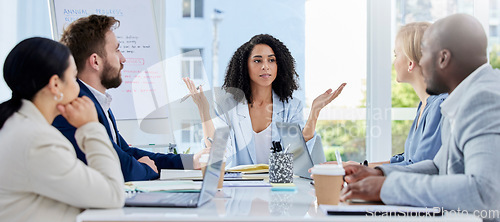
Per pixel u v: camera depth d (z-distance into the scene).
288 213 1.04
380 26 3.48
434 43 1.32
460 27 1.28
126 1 3.03
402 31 2.32
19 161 1.09
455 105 1.29
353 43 3.50
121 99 2.99
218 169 1.28
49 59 1.18
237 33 3.51
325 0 3.47
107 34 1.95
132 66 3.03
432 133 1.88
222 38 3.51
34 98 1.20
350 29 3.50
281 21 3.49
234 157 2.51
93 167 1.16
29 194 1.12
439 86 1.35
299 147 1.88
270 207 1.12
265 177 1.83
